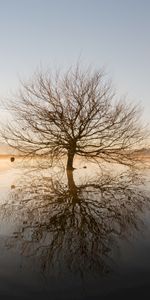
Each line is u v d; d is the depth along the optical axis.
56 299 2.96
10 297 2.99
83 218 6.16
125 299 2.92
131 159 18.38
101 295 3.01
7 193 9.28
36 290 3.14
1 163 22.84
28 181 12.29
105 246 4.42
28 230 5.29
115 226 5.54
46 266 3.73
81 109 16.50
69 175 14.46
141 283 3.24
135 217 6.22
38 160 18.66
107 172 15.96
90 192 9.49
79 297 2.98
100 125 16.88
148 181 12.36
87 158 17.94
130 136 17.44
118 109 17.08
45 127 16.78
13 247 4.41
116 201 8.01
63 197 8.60
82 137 16.88
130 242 4.61
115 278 3.37
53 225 5.62
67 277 3.42
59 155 17.52
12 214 6.52
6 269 3.64
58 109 16.52
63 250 4.29
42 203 7.75
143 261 3.84
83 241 4.67
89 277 3.41
